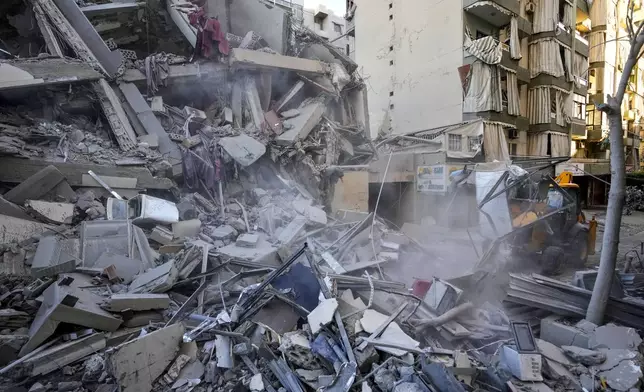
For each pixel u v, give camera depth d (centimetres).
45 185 672
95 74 954
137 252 607
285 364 387
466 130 1648
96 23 1248
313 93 1462
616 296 515
